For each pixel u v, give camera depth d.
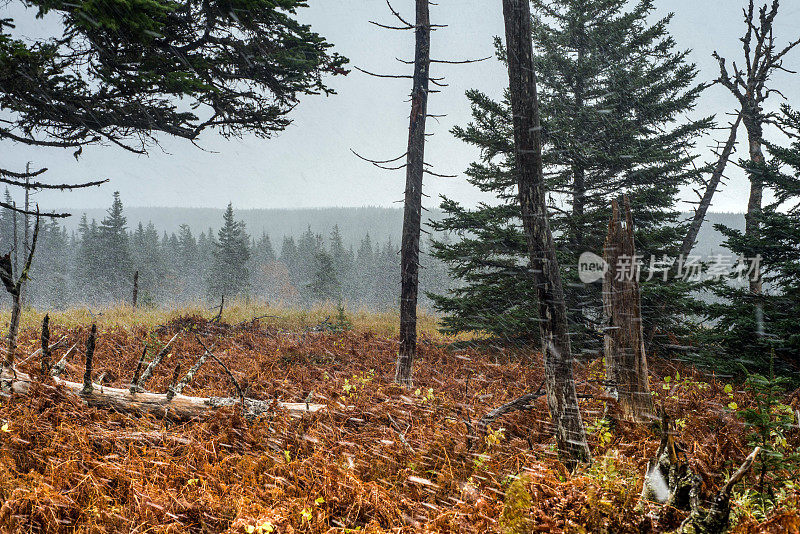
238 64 9.91
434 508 3.87
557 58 13.63
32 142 8.98
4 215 61.34
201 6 8.66
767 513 3.37
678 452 3.52
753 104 14.75
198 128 10.52
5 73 7.31
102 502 3.80
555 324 4.56
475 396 7.13
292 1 9.05
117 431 5.07
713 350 8.84
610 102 12.58
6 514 3.49
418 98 8.91
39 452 4.56
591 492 3.37
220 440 5.13
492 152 12.99
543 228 4.61
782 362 7.69
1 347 8.48
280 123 10.98
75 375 7.28
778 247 8.81
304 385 7.66
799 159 10.10
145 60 8.57
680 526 3.15
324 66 10.59
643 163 12.48
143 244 90.81
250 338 11.87
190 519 3.75
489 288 12.51
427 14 8.93
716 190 14.41
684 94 13.59
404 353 8.60
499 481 4.25
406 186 8.88
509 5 4.60
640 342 5.18
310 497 4.00
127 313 16.50
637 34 14.04
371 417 5.90
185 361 9.04
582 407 6.09
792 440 4.63
